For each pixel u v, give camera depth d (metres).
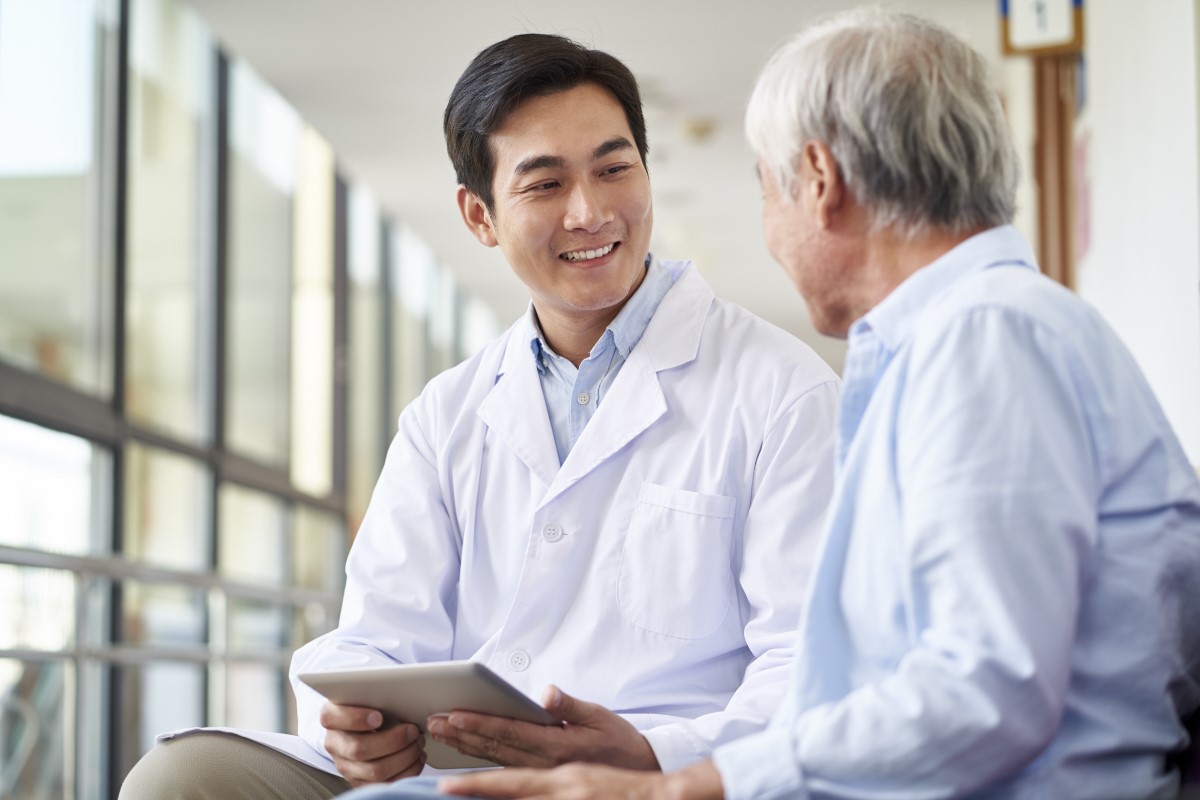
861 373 1.27
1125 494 1.15
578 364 1.90
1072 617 1.08
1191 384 2.48
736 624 1.69
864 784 1.08
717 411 1.75
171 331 5.74
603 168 1.81
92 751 4.57
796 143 1.30
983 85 1.28
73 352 4.82
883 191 1.26
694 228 7.92
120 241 5.09
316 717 1.69
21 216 4.50
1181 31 2.49
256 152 6.79
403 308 9.54
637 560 1.69
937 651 1.08
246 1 4.95
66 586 3.53
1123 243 3.17
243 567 6.57
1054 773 1.10
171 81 5.71
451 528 1.87
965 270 1.23
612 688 1.65
